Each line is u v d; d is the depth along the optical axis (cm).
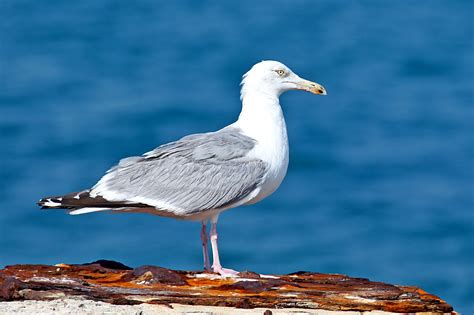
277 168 1574
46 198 1527
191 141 1569
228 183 1526
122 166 1545
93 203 1502
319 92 1620
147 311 1123
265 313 1135
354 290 1301
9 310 1105
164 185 1516
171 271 1338
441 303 1241
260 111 1602
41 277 1304
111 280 1328
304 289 1304
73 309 1116
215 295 1231
